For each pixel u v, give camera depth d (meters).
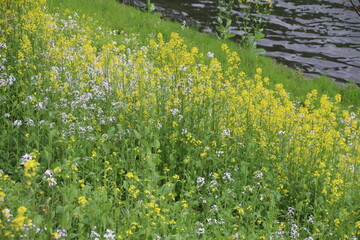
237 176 9.62
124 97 10.41
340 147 11.05
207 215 8.45
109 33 18.42
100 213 7.02
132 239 6.99
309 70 23.27
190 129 10.17
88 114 10.02
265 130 10.84
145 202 7.59
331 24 29.56
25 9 12.05
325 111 10.99
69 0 21.06
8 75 10.21
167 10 28.59
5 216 5.75
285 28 28.38
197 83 10.94
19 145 9.14
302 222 9.60
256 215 8.97
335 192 9.20
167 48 11.49
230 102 11.09
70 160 8.19
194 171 9.24
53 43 12.04
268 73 19.80
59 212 6.76
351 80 20.75
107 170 8.73
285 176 10.12
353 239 8.58
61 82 10.38
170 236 7.13
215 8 30.34
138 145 9.51
